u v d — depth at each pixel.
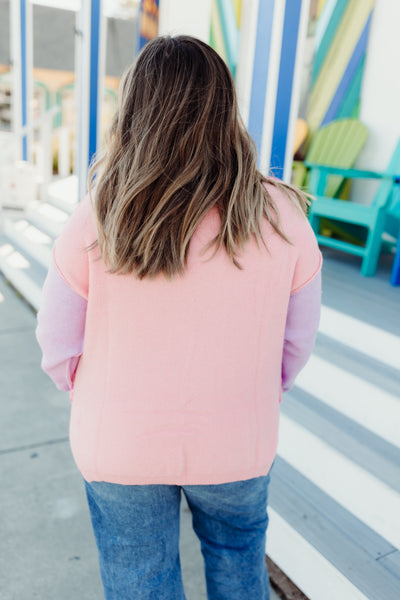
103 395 0.92
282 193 0.95
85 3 4.67
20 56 7.64
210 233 0.86
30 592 1.61
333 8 4.40
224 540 1.12
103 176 0.87
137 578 1.04
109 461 0.93
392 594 1.45
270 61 2.70
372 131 4.39
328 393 2.21
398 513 1.63
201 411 0.92
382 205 3.47
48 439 2.43
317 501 1.81
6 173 6.37
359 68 4.40
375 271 3.70
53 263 0.91
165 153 0.83
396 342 2.26
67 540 1.83
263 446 0.97
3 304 4.21
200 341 0.89
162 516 1.02
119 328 0.88
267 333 0.93
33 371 3.10
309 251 0.93
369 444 1.91
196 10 4.43
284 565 1.71
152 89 0.84
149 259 0.83
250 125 2.87
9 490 2.06
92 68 4.84
